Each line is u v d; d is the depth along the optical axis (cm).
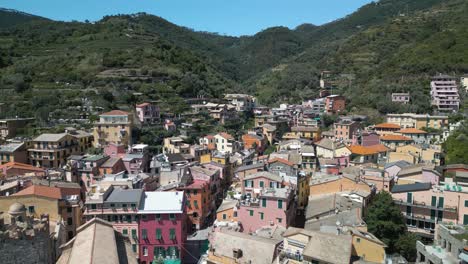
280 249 6181
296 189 9000
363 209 7819
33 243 5031
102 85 19700
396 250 6969
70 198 7812
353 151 12650
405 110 18388
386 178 9212
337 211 7462
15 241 4888
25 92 18288
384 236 7075
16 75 19838
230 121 19338
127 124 14775
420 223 7806
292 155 12312
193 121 17850
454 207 7494
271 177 8862
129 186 8856
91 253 4691
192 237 9144
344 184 8750
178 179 10512
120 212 7606
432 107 18588
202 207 9756
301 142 14938
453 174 9169
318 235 5862
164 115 18025
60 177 9962
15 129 15225
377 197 8044
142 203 7869
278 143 16875
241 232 7269
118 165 11475
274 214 7612
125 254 5334
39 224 5328
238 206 8038
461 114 16250
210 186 10544
